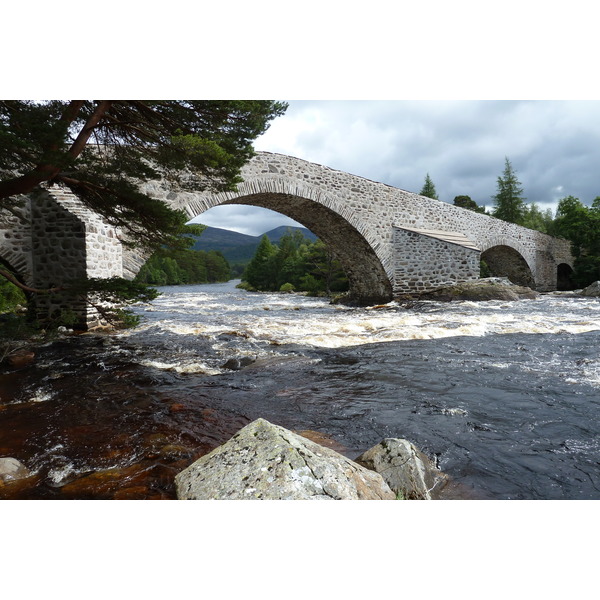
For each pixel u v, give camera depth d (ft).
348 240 68.64
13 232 35.63
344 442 13.01
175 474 10.82
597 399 16.87
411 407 16.29
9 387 19.69
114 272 39.68
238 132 28.30
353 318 47.70
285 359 24.99
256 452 9.63
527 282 113.19
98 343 30.89
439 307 57.31
